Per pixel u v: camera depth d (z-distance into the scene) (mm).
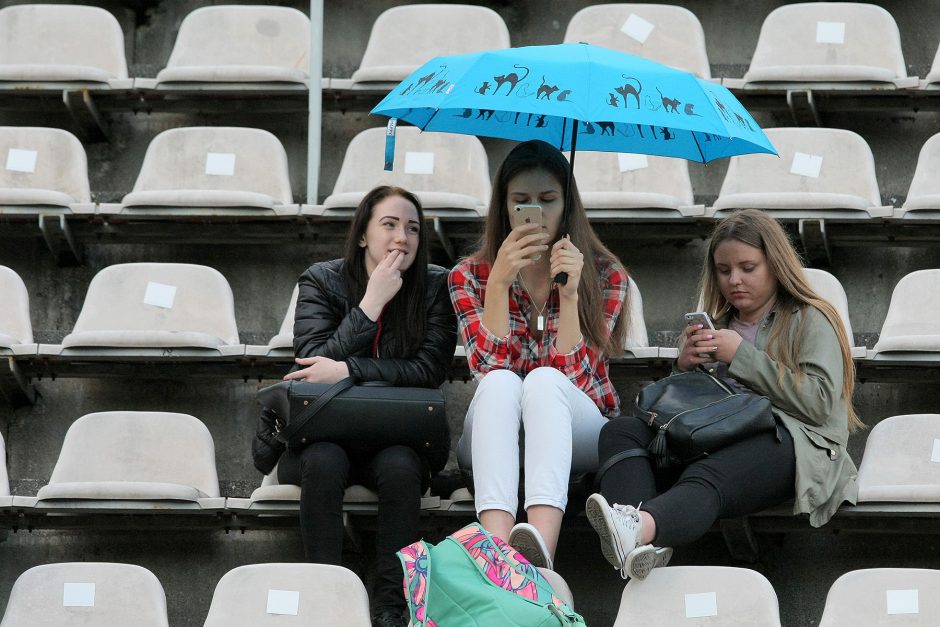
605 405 14234
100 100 19641
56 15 20672
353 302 14672
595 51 12891
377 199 14781
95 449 15578
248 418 17016
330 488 13250
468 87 12539
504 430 12883
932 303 16109
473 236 17406
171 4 21766
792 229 17109
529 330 14312
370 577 15227
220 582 13195
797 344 13703
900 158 19203
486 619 10305
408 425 13523
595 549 15297
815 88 18672
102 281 17062
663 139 14898
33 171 18641
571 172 14281
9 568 15812
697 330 13750
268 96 19484
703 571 12852
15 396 16812
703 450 12766
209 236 17828
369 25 21438
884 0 20766
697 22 20062
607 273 14445
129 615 13617
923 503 13492
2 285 16953
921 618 12727
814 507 13070
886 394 16547
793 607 15055
